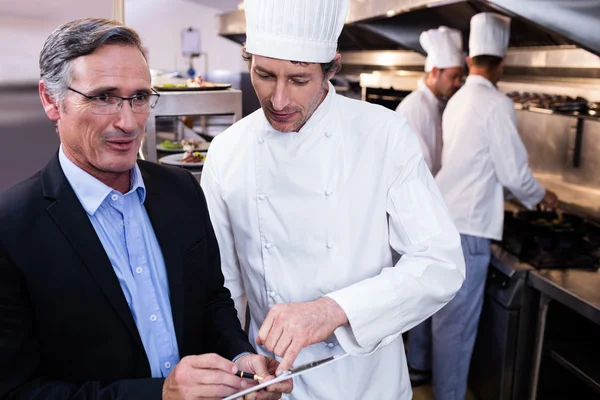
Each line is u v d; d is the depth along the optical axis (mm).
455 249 1293
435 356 2674
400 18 3568
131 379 1017
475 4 2928
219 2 8477
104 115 949
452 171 2553
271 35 1144
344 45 5199
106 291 1004
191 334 1174
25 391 958
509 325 2465
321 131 1318
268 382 987
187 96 2154
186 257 1152
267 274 1399
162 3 8391
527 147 3223
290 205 1346
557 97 2865
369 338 1219
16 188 1009
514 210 3080
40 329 990
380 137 1348
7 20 1423
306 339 1124
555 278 2297
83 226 1001
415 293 1238
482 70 2613
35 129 1513
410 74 4070
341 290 1229
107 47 940
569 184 2904
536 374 2461
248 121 1436
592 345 2434
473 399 2840
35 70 1479
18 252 951
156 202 1127
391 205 1339
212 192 1469
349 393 1379
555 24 2057
